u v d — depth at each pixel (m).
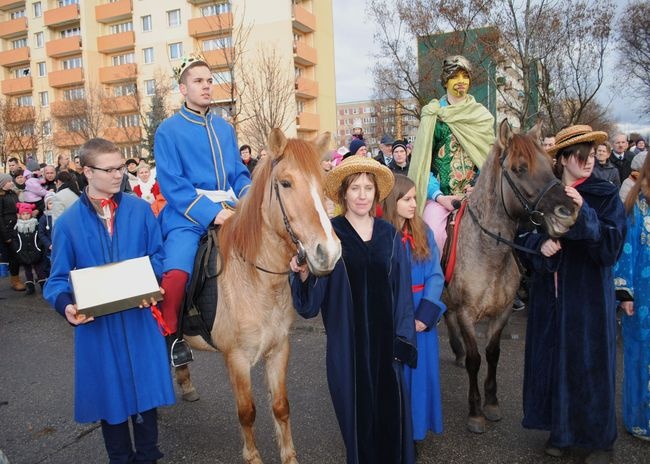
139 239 2.83
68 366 5.25
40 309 7.66
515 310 6.33
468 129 4.22
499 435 3.35
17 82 36.84
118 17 32.81
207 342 3.07
